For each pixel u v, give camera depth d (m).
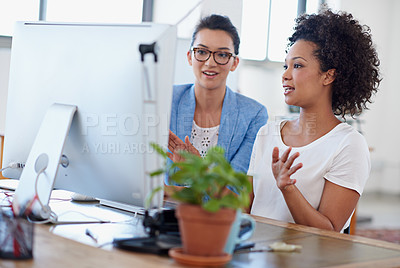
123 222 1.47
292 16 7.40
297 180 1.81
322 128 1.86
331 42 1.79
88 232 1.29
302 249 1.26
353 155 1.75
